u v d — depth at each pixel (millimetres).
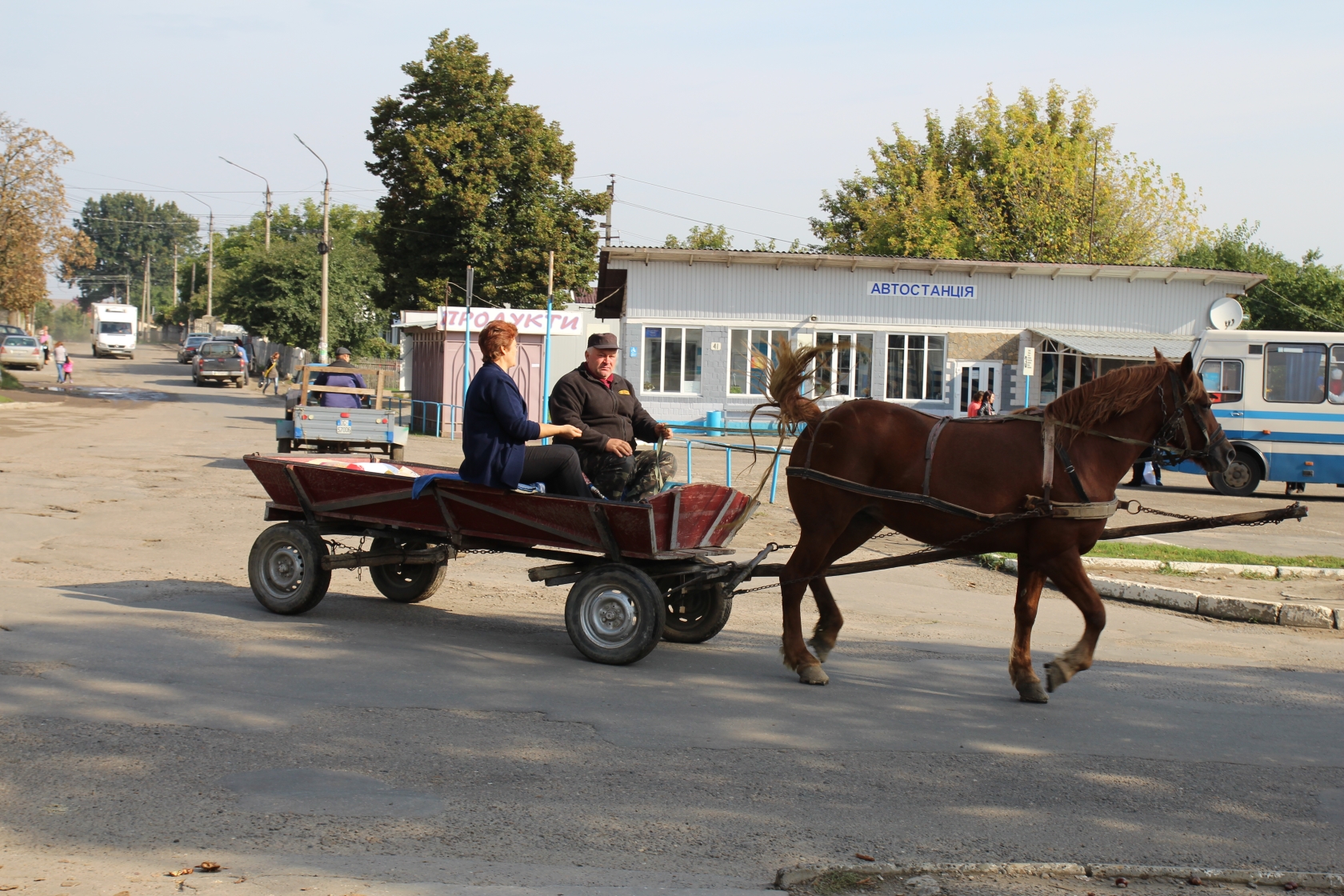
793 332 33812
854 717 6734
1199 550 14148
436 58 46156
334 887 4094
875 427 7566
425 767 5492
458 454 24172
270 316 57750
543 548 8234
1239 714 7199
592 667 7648
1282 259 47094
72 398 36719
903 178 56375
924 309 34031
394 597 9688
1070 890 4438
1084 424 7281
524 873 4320
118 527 12914
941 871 4504
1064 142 56000
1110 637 9742
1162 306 34000
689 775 5547
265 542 8852
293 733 5914
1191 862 4770
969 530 7375
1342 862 4820
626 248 32781
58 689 6477
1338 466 22953
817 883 4348
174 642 7691
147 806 4852
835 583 11945
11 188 44625
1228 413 23375
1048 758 6082
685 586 8016
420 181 45031
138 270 162500
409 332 34812
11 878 4090
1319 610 10641
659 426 8852
